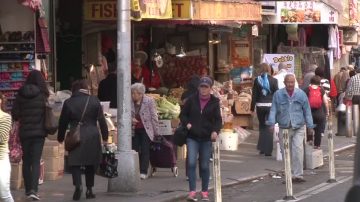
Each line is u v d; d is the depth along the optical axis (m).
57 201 13.62
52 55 19.28
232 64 28.61
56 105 16.59
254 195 14.88
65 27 20.09
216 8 20.64
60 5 19.97
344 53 39.22
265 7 27.38
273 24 29.95
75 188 13.73
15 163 14.98
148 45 24.23
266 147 20.92
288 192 14.19
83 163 13.43
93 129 13.52
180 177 16.84
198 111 13.83
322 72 22.12
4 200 11.91
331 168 16.61
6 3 16.27
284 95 16.31
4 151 11.83
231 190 15.64
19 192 14.67
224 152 21.75
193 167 13.99
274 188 15.86
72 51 20.28
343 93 29.72
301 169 16.59
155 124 16.30
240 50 28.77
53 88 18.98
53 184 15.61
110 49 21.81
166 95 21.64
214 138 13.71
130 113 14.36
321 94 20.50
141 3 17.28
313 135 20.70
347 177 17.42
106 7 19.17
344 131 27.16
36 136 13.66
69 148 13.45
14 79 16.23
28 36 16.19
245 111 26.89
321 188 15.64
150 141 16.39
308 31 34.12
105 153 13.81
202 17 20.00
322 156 19.58
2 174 11.80
